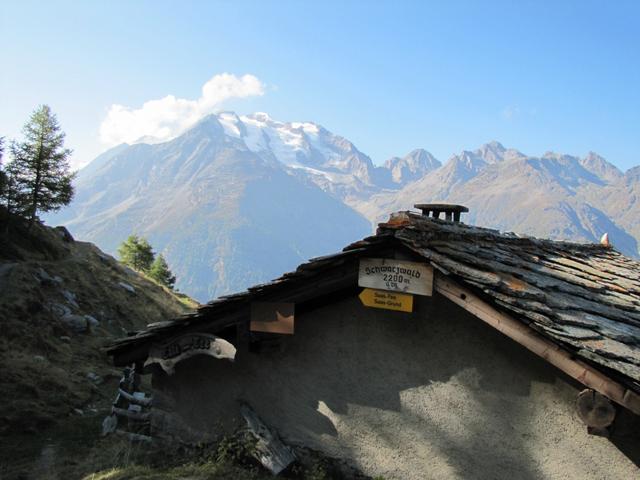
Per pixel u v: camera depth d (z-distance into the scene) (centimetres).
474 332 625
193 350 750
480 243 795
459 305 589
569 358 511
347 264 667
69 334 2511
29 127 4228
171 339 767
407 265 624
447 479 632
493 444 610
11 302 2467
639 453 533
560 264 900
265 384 749
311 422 717
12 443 1215
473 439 621
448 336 640
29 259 3403
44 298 2764
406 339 664
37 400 1520
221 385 780
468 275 567
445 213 1041
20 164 4147
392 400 670
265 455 718
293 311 691
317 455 708
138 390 1380
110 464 933
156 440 828
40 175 4219
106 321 3116
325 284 677
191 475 714
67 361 2112
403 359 665
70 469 998
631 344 539
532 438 589
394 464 663
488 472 611
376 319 682
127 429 1207
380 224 675
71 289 3206
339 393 701
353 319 695
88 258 4450
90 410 1583
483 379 618
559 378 575
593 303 671
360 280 648
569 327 532
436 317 648
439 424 641
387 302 640
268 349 737
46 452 1170
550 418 581
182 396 811
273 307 700
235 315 731
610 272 970
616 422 533
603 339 528
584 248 1251
